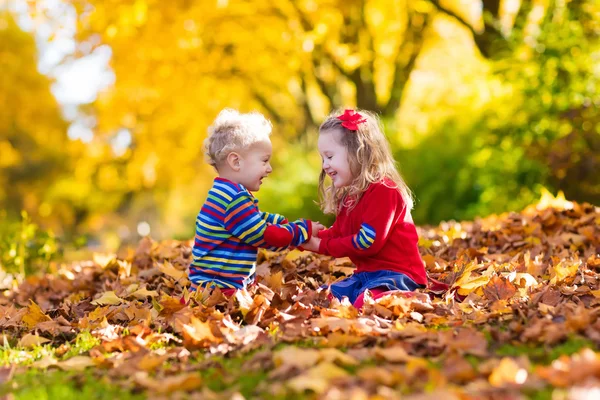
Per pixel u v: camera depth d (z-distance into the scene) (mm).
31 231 6633
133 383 2531
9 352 3195
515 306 3264
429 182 10953
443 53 15711
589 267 4332
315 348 2812
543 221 5711
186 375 2516
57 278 5566
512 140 9609
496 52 10633
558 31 9078
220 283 3844
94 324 3648
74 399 2424
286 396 2238
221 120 3941
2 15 21797
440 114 11906
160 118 16188
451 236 5730
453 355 2484
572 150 8406
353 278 3977
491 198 10070
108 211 28203
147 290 4387
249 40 14117
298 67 14500
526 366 2309
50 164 28984
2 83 21656
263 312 3439
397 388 2213
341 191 4008
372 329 3027
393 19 14609
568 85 8969
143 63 14383
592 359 2174
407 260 3877
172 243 6113
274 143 19188
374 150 3855
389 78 16219
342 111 4168
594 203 8805
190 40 13242
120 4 12375
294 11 13461
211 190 3908
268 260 4949
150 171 17938
